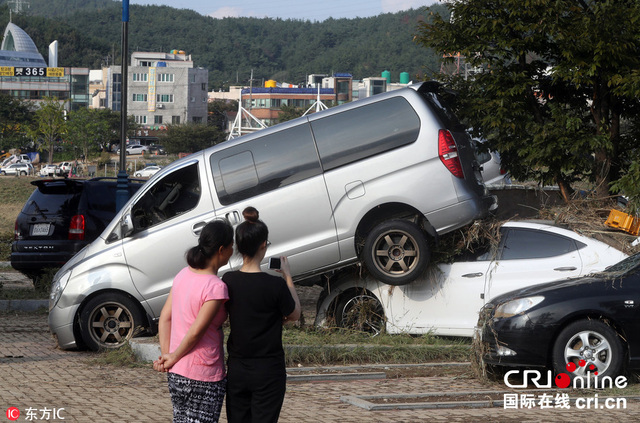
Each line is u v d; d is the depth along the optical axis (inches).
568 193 514.9
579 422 259.9
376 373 343.0
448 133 391.5
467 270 389.1
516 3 475.2
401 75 7219.5
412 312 396.5
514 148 496.7
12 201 2719.0
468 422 259.8
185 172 409.7
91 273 407.8
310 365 358.6
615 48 461.7
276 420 179.8
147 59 7534.5
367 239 386.9
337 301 410.3
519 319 311.6
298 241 395.5
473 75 508.7
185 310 176.9
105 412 272.2
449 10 515.5
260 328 178.9
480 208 390.9
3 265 792.9
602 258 370.6
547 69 516.4
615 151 509.0
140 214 413.4
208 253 179.6
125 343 391.5
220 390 178.4
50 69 6820.9
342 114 399.9
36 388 314.3
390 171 390.6
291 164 399.5
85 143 4714.6
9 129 5300.2
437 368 356.5
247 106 6840.6
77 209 563.8
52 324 409.7
